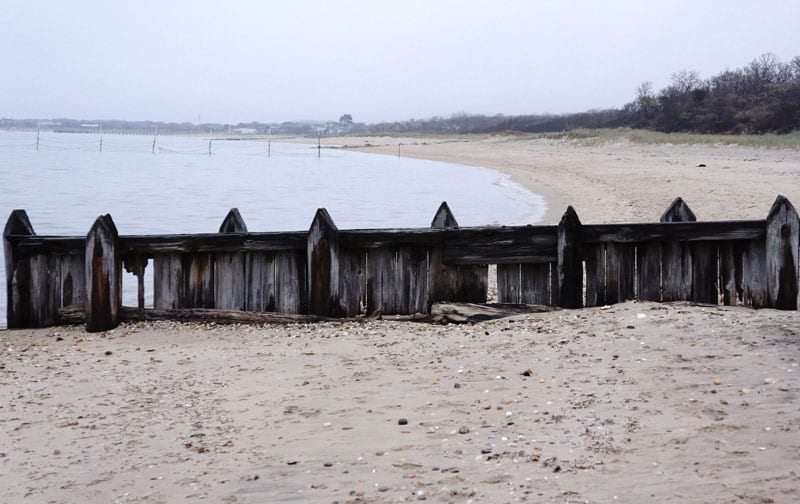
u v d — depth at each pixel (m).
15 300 10.41
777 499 4.48
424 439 5.92
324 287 10.04
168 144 186.12
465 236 10.03
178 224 29.70
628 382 6.87
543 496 4.77
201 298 10.32
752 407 6.00
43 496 5.41
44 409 7.27
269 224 29.45
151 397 7.50
